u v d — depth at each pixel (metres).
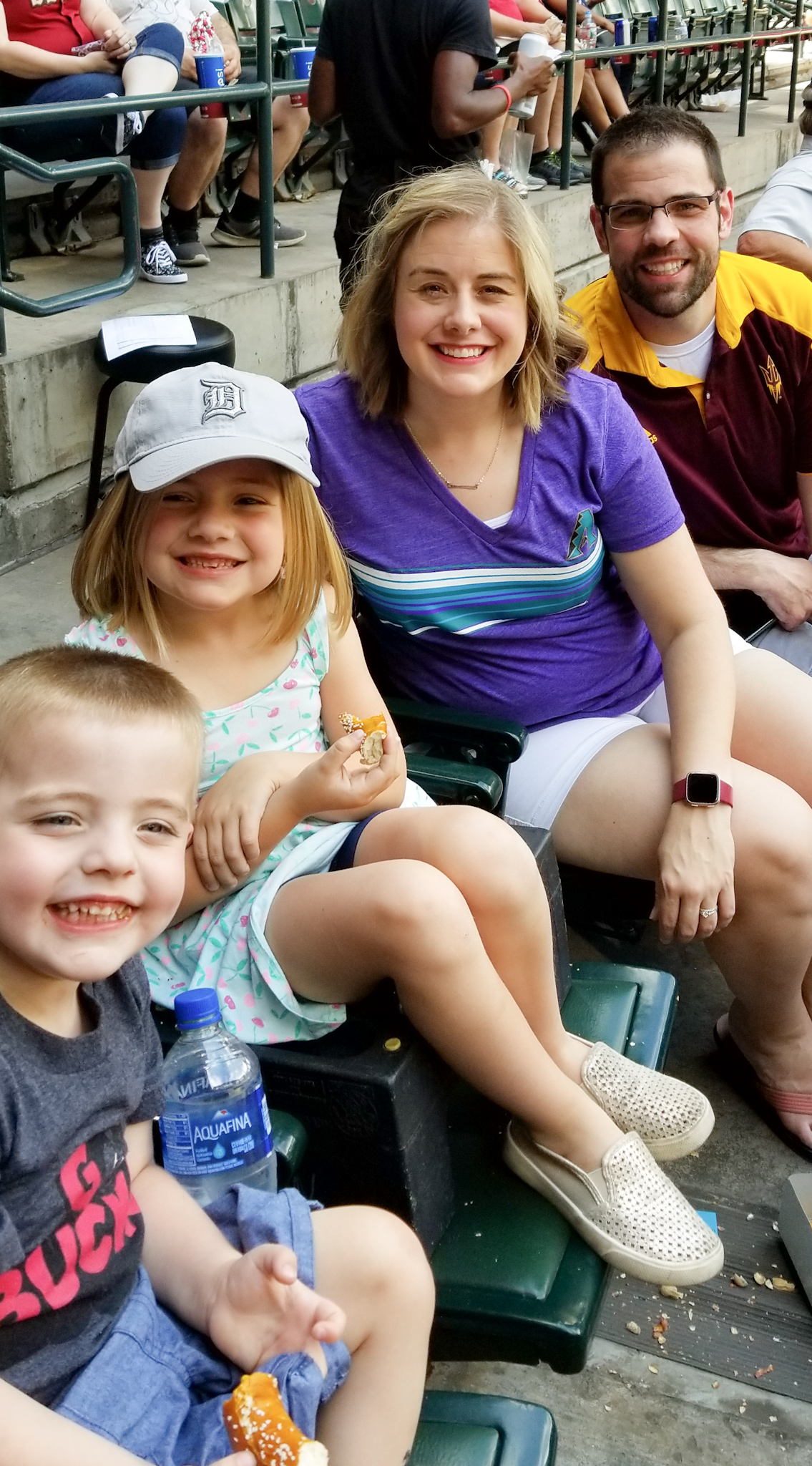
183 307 4.29
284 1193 1.41
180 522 1.79
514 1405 1.48
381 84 3.92
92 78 4.24
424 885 1.60
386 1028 1.68
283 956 1.70
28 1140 1.20
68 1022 1.31
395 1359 1.36
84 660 1.32
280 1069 1.62
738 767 2.28
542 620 2.34
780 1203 2.28
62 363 3.81
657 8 8.74
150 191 4.53
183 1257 1.35
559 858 2.37
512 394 2.24
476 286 2.08
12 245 4.88
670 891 2.17
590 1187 1.74
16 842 1.21
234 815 1.75
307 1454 1.10
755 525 2.97
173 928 1.83
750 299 2.82
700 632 2.33
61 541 3.95
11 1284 1.19
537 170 7.05
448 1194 1.73
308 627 1.97
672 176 2.64
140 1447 1.20
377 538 2.26
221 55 4.62
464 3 3.76
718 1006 2.77
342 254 4.28
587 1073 1.92
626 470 2.29
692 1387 1.99
